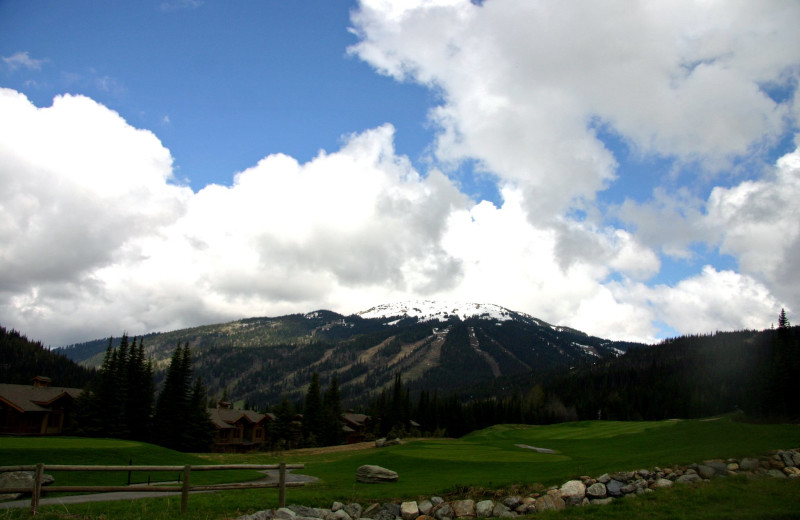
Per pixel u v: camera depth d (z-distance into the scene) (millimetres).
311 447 105062
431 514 22609
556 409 172250
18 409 65312
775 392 89688
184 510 19047
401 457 43594
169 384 78812
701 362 183875
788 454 23328
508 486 23734
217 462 52562
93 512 18484
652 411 153625
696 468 23031
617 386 190750
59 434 70250
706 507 18172
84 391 72312
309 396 112312
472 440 83250
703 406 144500
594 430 81312
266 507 21422
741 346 193250
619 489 21734
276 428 105688
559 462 34719
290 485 29672
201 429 81625
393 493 25078
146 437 76750
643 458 26766
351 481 32375
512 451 49031
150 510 19531
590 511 19109
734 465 23125
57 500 23266
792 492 19328
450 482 27406
